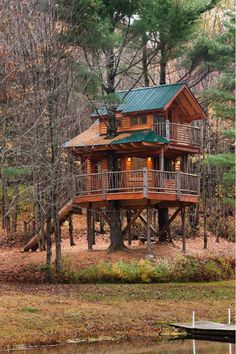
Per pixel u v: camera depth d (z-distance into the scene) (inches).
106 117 1523.1
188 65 1780.3
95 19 1376.7
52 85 1230.3
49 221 1321.4
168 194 1446.9
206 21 2132.1
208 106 1974.7
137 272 1332.4
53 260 1409.9
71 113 1470.2
